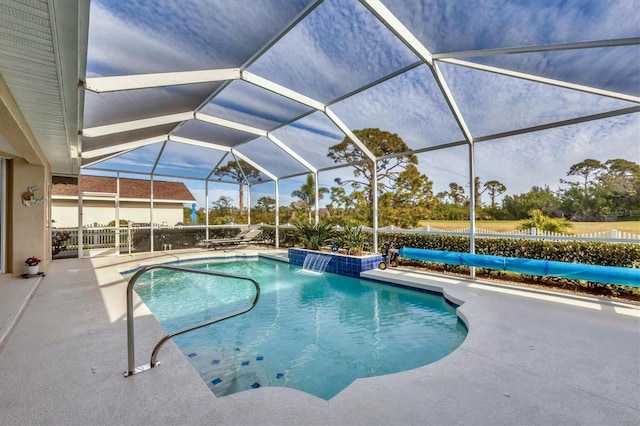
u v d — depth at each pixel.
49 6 2.15
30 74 3.14
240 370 3.53
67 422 2.10
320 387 3.20
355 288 7.07
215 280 8.09
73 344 3.41
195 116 7.67
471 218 6.68
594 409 2.26
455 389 2.53
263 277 8.33
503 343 3.42
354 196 10.08
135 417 2.15
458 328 4.67
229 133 9.09
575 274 5.03
